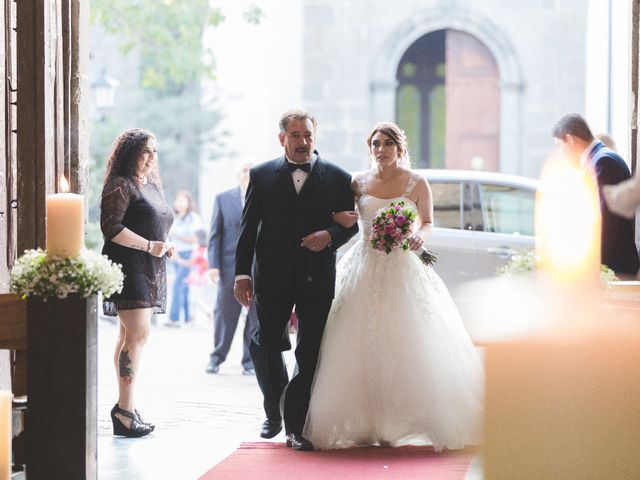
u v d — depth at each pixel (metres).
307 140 7.57
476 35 21.81
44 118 7.57
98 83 19.19
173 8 22.64
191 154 24.50
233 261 11.73
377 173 7.88
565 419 3.21
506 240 12.33
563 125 8.51
